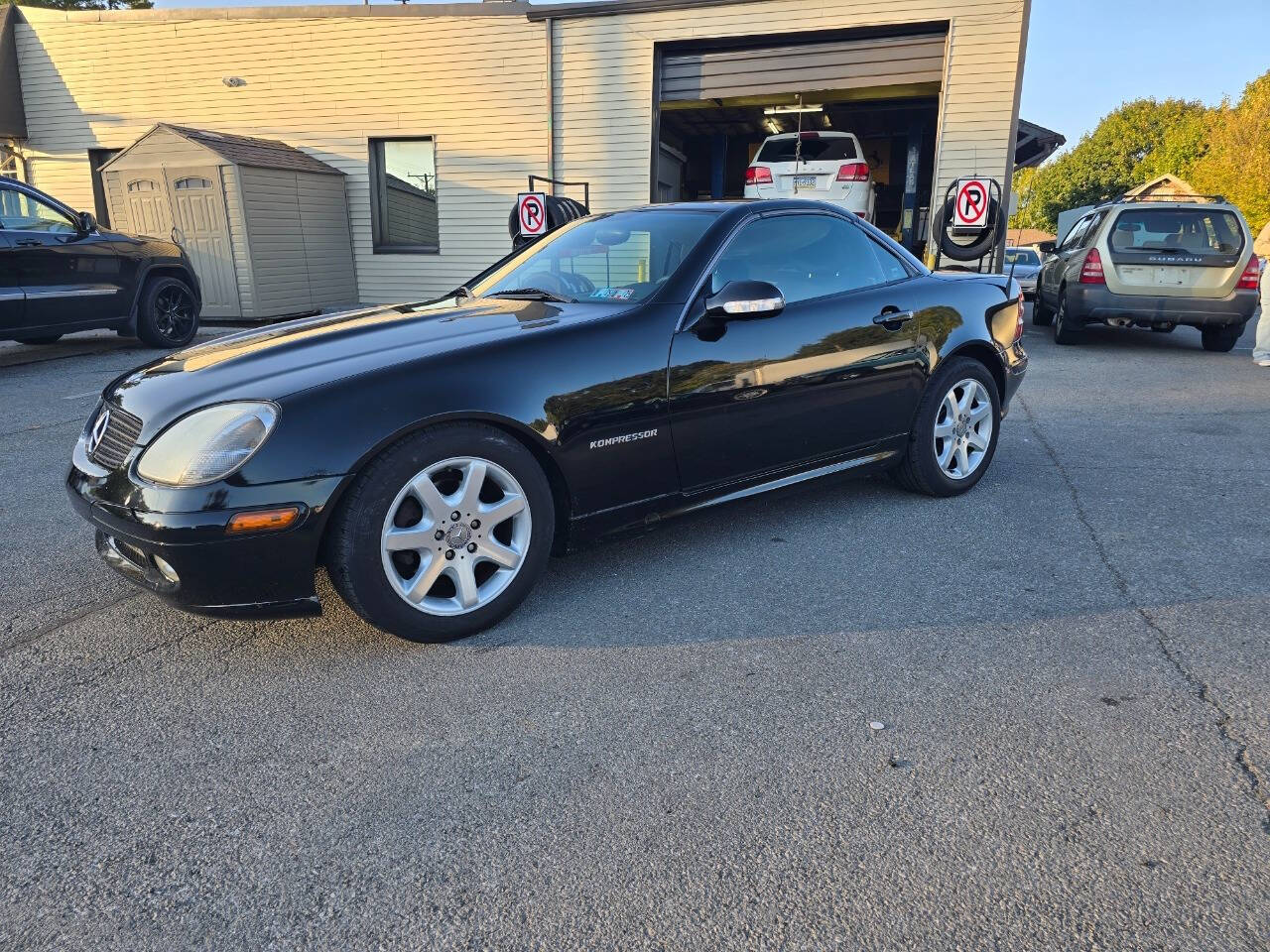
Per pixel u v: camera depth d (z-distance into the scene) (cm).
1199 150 6012
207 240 1167
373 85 1288
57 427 581
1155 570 329
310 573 248
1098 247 922
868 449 383
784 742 221
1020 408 645
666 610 300
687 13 1132
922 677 253
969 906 166
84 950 159
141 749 222
